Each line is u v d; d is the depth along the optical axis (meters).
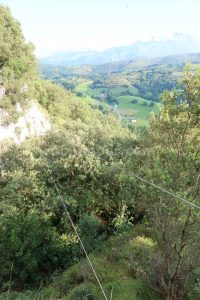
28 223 22.98
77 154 30.55
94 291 16.30
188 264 13.29
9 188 27.64
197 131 12.09
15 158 39.97
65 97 93.81
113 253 20.30
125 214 25.20
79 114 91.12
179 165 12.39
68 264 22.94
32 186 27.42
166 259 13.64
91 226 23.98
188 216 11.97
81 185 28.22
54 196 27.08
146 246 19.69
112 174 27.30
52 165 30.52
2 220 23.23
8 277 22.88
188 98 12.03
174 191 12.27
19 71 61.62
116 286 16.45
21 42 65.88
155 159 13.03
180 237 12.87
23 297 18.05
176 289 13.74
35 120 63.97
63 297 16.92
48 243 23.59
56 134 43.53
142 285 15.92
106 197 27.17
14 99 58.44
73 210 26.31
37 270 23.48
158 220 13.52
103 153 31.69
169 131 12.59
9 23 64.69
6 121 54.91
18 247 22.39
